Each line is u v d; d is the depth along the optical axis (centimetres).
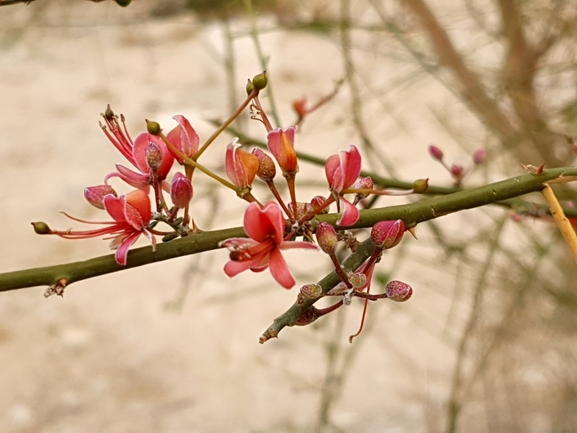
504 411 99
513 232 124
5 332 149
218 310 148
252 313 148
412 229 48
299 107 74
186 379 133
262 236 45
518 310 92
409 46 99
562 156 90
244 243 45
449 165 166
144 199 47
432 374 118
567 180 49
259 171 47
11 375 138
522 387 102
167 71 243
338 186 46
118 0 47
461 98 94
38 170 206
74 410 129
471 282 111
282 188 89
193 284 154
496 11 95
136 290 159
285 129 47
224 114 189
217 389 129
